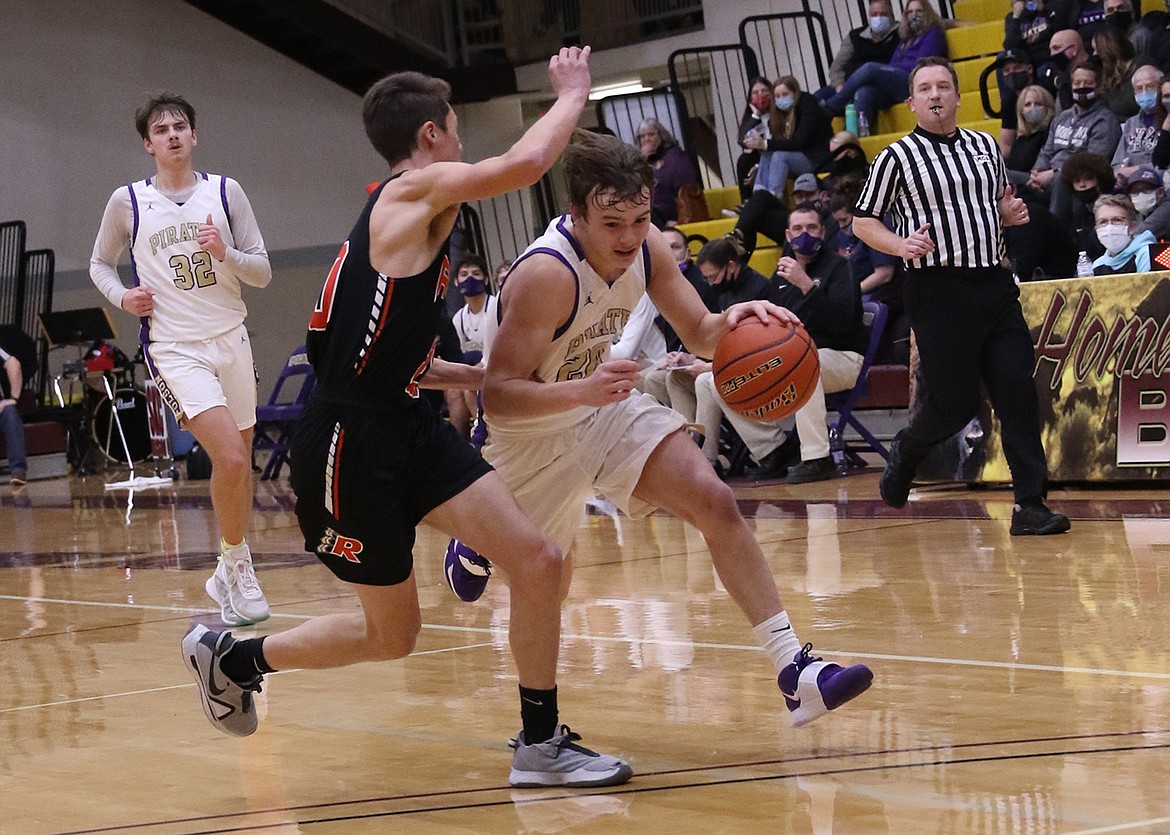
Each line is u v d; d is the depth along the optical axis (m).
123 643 8.62
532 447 5.60
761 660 6.84
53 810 5.05
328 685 6.98
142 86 28.75
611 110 25.64
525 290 5.30
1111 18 17.89
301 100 28.11
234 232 9.34
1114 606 7.49
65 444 26.78
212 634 5.59
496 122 27.70
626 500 5.58
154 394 23.42
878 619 7.57
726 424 16.45
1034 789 4.48
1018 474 10.34
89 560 13.22
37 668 7.96
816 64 22.72
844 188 17.83
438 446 5.04
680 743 5.43
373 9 26.33
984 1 22.06
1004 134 18.34
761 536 11.21
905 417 17.59
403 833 4.53
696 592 8.97
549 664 5.01
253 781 5.32
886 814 4.34
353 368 4.88
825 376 15.31
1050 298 12.88
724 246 15.78
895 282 16.67
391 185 4.89
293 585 10.63
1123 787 4.44
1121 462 12.47
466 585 6.04
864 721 5.52
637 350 15.47
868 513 12.21
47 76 29.09
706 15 25.00
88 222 29.25
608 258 5.31
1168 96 16.03
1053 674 6.07
